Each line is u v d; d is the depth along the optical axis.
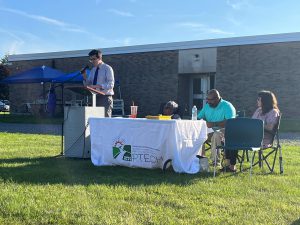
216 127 7.18
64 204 4.35
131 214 4.07
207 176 6.07
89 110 7.50
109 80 7.95
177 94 20.64
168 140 6.29
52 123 17.00
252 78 18.62
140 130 6.52
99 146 6.91
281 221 3.96
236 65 19.00
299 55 17.56
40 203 4.36
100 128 6.90
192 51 20.16
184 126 6.32
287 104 17.88
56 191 4.90
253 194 4.99
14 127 15.09
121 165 6.75
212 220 3.94
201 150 7.05
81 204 4.36
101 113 7.71
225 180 5.80
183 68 20.44
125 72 22.12
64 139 7.60
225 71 19.30
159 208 4.29
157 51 21.16
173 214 4.10
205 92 20.80
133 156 6.59
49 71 18.69
